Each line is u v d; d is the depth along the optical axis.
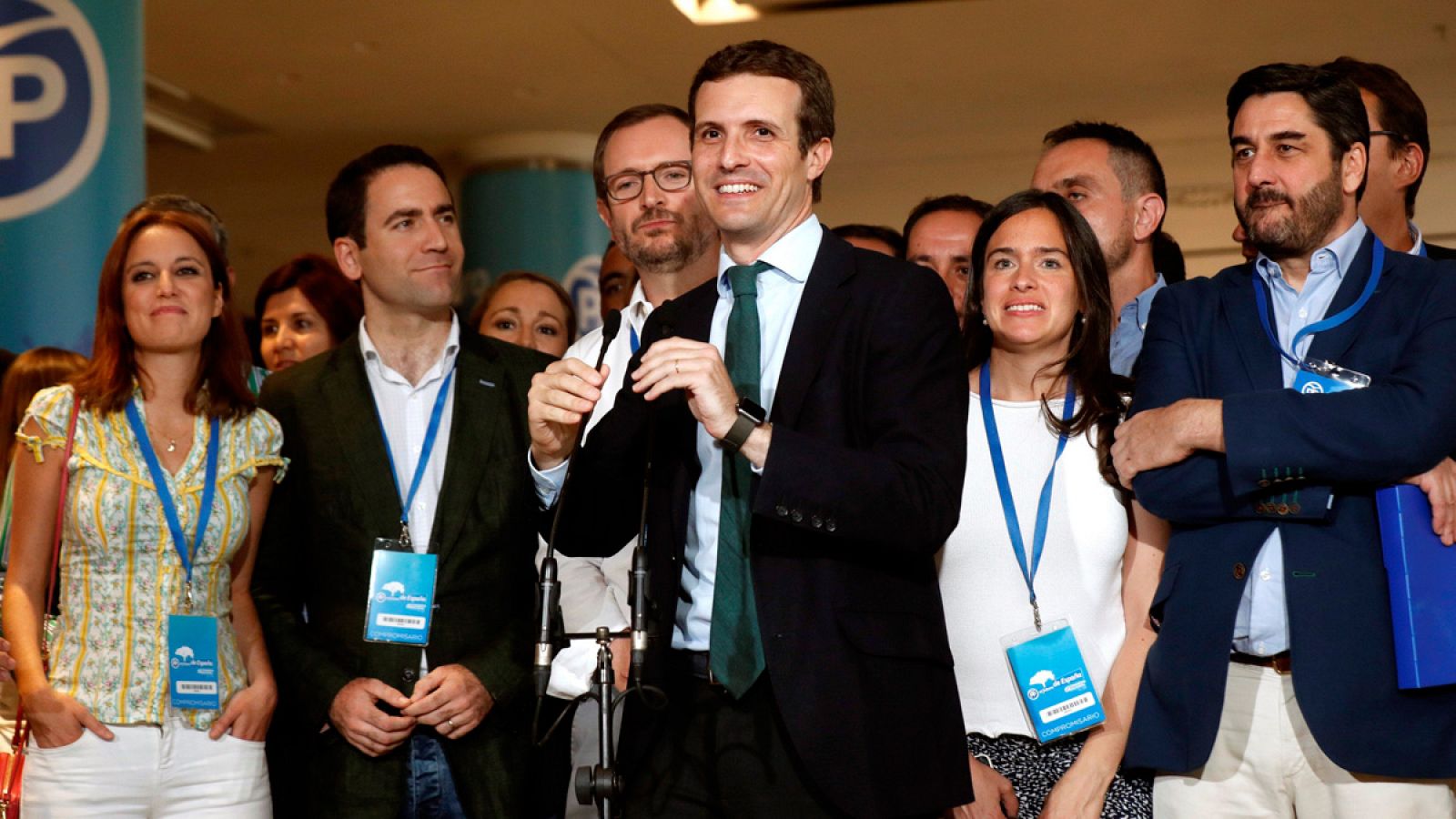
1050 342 2.62
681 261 3.14
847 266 2.11
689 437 2.12
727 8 7.80
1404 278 2.37
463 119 9.70
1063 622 2.47
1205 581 2.36
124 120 4.20
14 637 2.63
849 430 2.04
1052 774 2.47
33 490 2.67
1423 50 8.16
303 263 4.50
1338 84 2.40
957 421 2.02
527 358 3.02
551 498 2.23
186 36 7.97
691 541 2.10
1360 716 2.22
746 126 2.09
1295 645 2.26
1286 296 2.46
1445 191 10.16
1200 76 8.65
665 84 8.98
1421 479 2.22
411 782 2.69
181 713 2.65
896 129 9.77
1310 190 2.38
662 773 2.04
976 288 2.75
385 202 2.90
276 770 2.90
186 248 2.76
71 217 4.04
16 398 3.19
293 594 2.90
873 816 1.89
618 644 2.84
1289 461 2.22
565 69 8.66
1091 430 2.58
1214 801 2.36
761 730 1.98
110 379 2.73
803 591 1.97
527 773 2.78
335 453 2.81
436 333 2.97
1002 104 9.22
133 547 2.67
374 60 8.44
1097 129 3.48
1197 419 2.31
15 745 2.71
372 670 2.68
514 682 2.73
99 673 2.61
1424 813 2.25
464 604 2.75
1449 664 2.16
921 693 1.99
